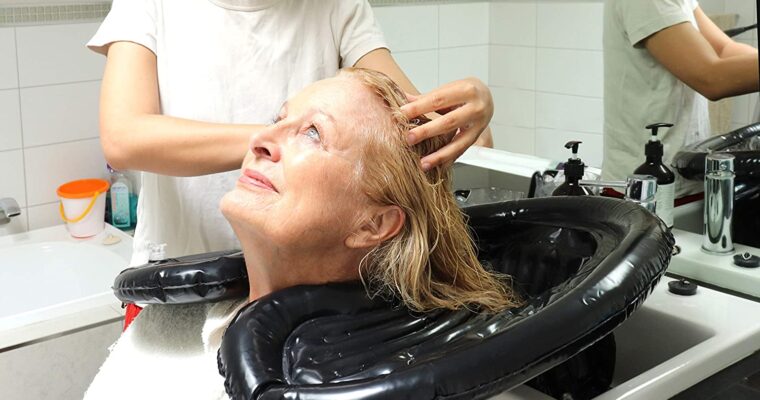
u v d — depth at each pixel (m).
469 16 1.69
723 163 1.38
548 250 1.08
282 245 0.91
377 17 1.85
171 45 1.29
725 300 1.22
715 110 1.44
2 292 2.37
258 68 1.32
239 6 1.29
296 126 0.93
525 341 0.72
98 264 2.37
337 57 1.38
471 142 0.99
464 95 0.97
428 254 0.95
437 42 1.76
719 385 1.03
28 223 2.57
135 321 1.08
